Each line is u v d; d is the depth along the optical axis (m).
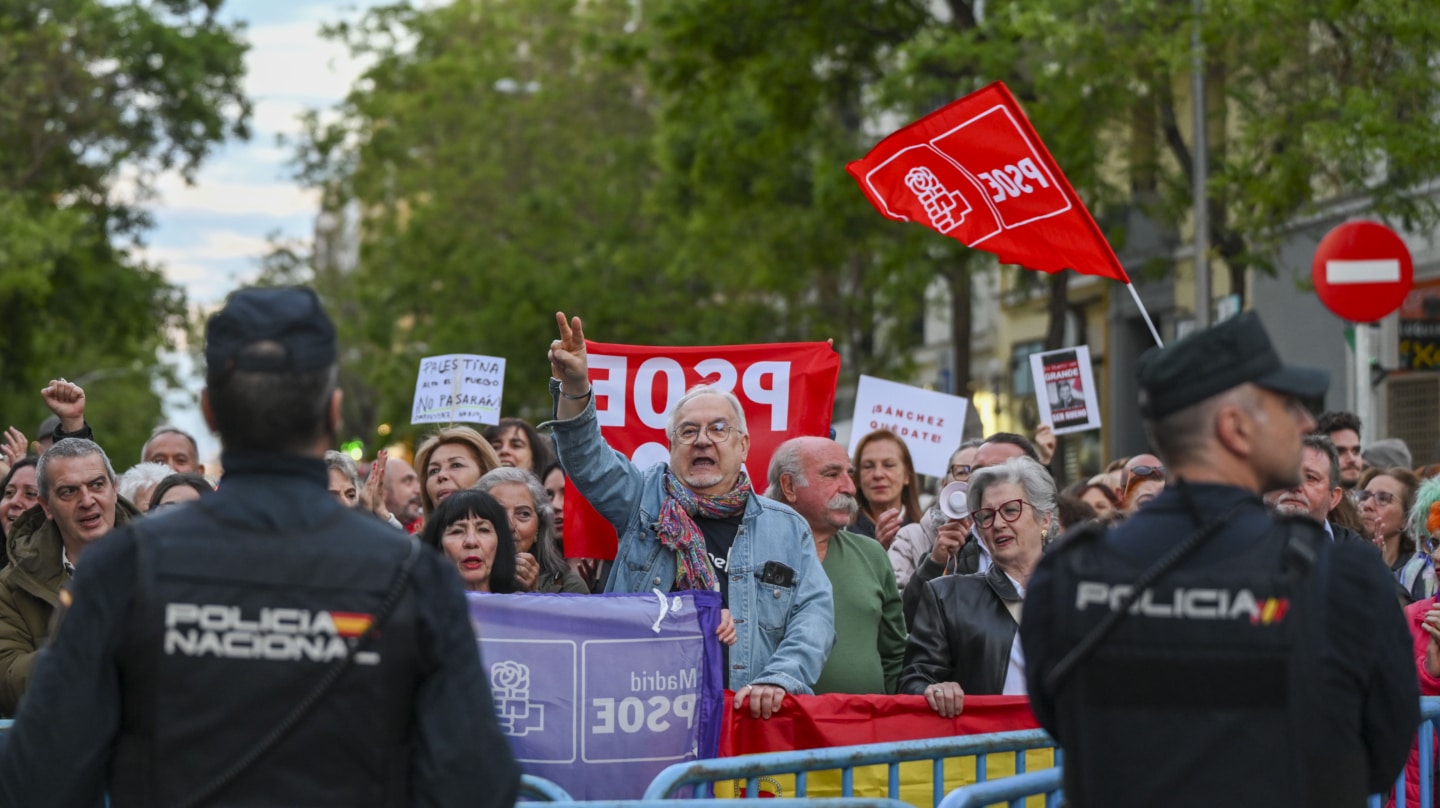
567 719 4.98
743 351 7.43
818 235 22.52
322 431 3.18
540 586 7.07
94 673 2.98
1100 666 3.16
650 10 24.05
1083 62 16.22
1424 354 16.86
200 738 2.97
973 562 6.95
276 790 2.97
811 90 20.44
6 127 29.12
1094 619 3.18
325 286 52.66
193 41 30.78
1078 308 27.34
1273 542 3.14
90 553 3.06
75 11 29.59
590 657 5.01
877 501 8.76
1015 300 27.92
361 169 38.25
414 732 3.06
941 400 10.45
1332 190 17.09
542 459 9.56
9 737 3.01
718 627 5.17
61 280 30.72
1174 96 17.81
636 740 5.02
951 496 7.01
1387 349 12.88
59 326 31.62
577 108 35.50
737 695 5.41
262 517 3.07
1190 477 3.22
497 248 33.81
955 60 17.62
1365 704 3.16
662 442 7.29
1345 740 3.10
